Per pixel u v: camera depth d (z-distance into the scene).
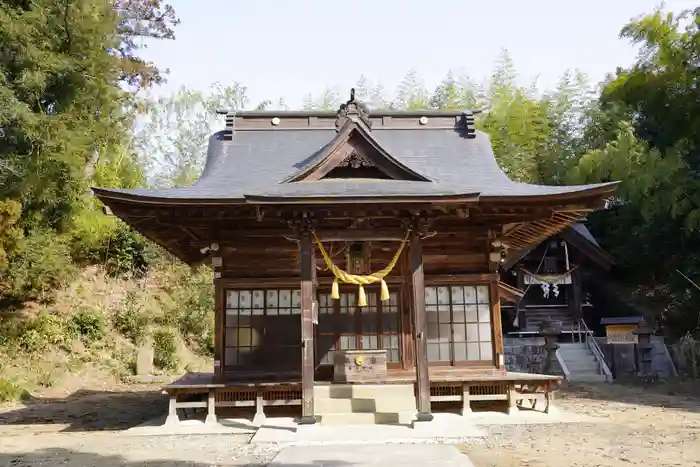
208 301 25.31
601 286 25.75
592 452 8.11
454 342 12.46
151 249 26.50
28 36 17.19
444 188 11.23
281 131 14.95
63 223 21.48
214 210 11.14
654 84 21.62
